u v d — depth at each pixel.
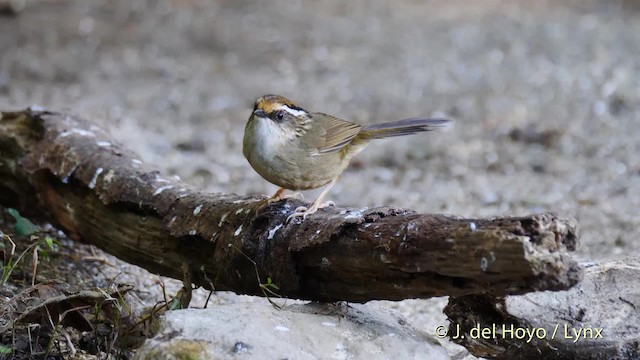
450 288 6.64
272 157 8.91
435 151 18.53
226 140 19.16
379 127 9.86
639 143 18.92
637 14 30.83
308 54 26.25
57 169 9.97
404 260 6.70
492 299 7.41
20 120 10.82
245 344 6.51
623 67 24.56
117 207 9.36
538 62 25.33
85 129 10.48
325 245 7.21
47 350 7.62
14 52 24.88
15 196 10.88
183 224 8.48
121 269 10.48
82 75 23.48
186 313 6.83
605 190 16.23
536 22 29.80
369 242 6.91
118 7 29.95
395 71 24.72
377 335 7.08
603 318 7.81
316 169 9.15
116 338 7.75
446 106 21.64
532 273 6.07
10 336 8.03
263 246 7.60
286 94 22.56
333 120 9.38
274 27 28.92
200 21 29.08
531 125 19.59
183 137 18.97
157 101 21.69
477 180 16.89
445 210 15.09
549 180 16.86
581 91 22.55
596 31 28.47
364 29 29.06
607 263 8.26
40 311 8.16
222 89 23.00
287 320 6.98
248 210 7.92
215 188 16.00
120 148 10.05
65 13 28.94
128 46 26.34
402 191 16.27
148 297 9.88
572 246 6.30
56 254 10.51
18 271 9.83
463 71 24.64
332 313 7.43
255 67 25.05
